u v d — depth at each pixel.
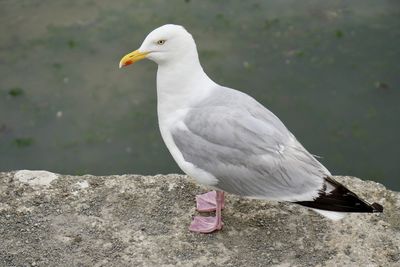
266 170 5.39
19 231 5.95
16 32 12.44
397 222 6.04
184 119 5.64
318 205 5.33
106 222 6.02
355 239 5.84
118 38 12.23
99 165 9.99
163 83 5.72
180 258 5.67
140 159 10.12
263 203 6.22
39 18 12.80
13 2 13.26
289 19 12.72
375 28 12.35
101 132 10.57
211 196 6.27
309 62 11.66
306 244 5.80
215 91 5.71
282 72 11.46
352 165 9.91
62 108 10.94
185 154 5.62
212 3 13.19
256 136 5.40
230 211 6.14
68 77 11.45
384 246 5.77
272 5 13.13
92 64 11.72
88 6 13.11
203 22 12.62
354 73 11.44
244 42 12.13
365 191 6.43
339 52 11.86
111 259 5.66
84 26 12.56
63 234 5.90
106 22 12.65
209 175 5.56
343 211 5.27
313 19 12.69
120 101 11.04
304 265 5.60
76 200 6.26
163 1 13.27
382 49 11.88
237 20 12.70
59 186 6.41
